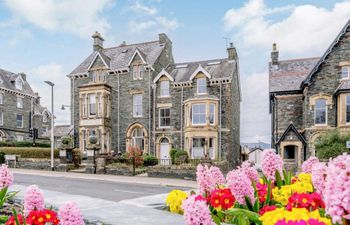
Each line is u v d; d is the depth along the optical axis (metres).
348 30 23.44
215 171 5.56
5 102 41.19
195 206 2.97
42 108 53.25
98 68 32.06
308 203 3.44
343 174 2.12
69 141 25.72
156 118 29.91
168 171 20.77
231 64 29.75
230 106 27.81
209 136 27.03
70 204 3.72
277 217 2.44
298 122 25.72
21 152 27.17
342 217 2.14
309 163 5.98
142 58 30.36
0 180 5.47
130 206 5.72
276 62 29.55
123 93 31.16
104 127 30.00
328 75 23.69
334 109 23.23
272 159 4.96
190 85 28.92
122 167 22.23
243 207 4.27
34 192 4.39
